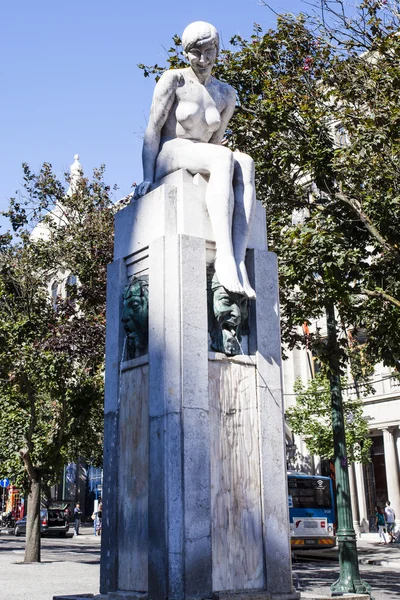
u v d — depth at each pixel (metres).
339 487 12.84
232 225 6.52
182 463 5.53
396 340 12.89
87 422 19.78
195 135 6.95
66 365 17.30
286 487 6.09
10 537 35.34
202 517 5.50
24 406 19.39
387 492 30.72
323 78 13.28
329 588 13.34
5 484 38.38
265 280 6.55
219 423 5.91
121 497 6.16
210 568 5.43
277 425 6.19
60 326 17.44
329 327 12.74
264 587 5.75
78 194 19.23
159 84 6.92
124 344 6.59
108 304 6.88
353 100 12.79
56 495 48.28
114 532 6.12
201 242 6.16
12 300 18.47
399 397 29.83
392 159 11.70
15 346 16.86
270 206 13.69
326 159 12.66
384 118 11.84
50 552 24.34
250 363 6.23
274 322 6.48
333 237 11.38
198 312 5.97
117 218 7.02
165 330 5.91
